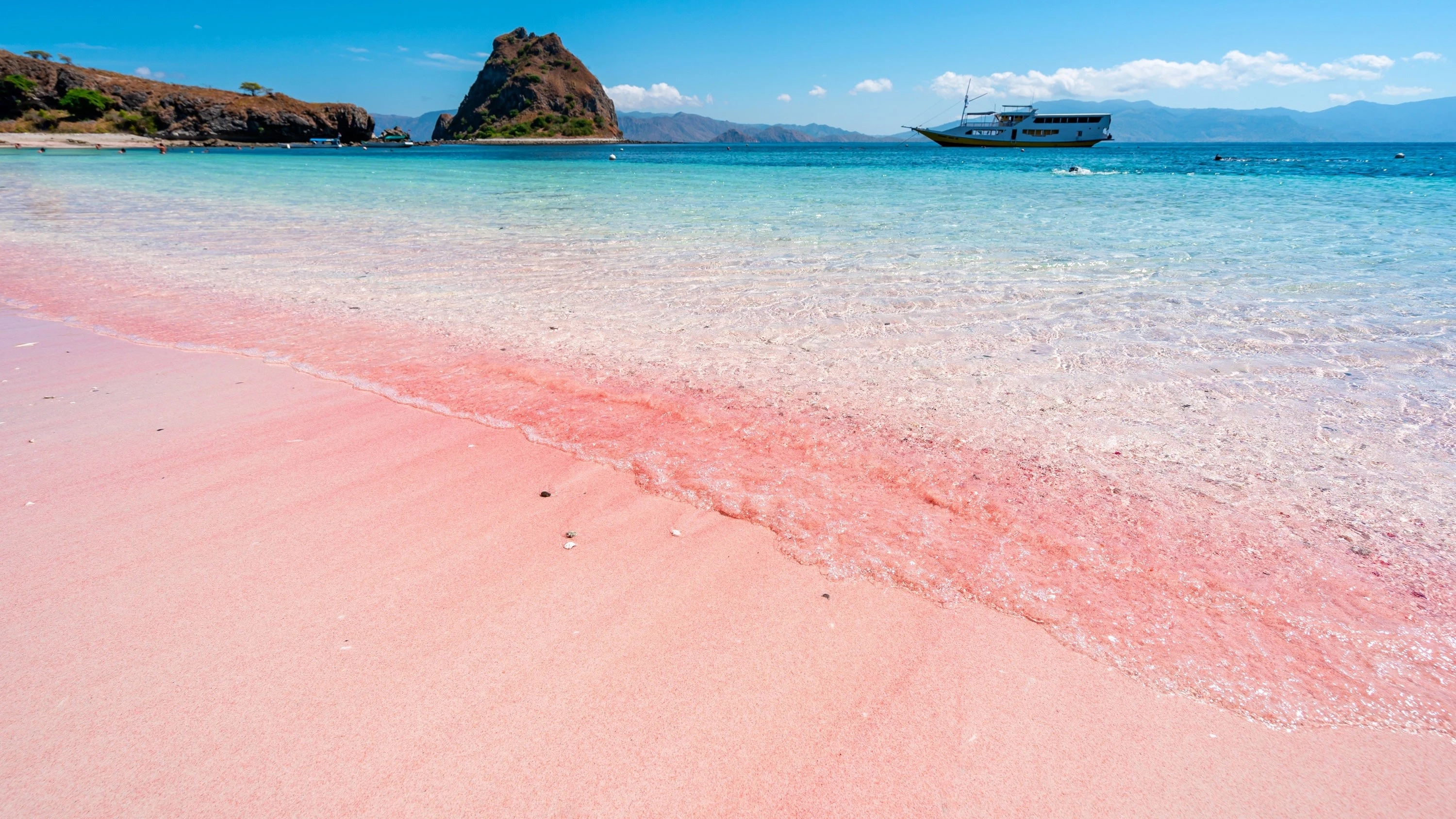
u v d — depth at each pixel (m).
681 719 1.79
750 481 2.97
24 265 8.02
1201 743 1.75
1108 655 2.03
